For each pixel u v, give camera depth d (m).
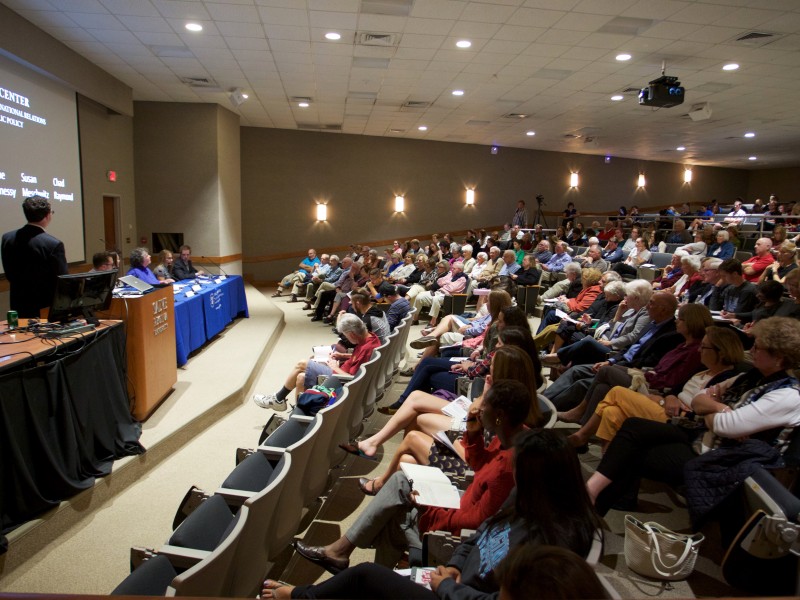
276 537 1.93
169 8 5.27
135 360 3.44
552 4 5.04
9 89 5.41
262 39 6.16
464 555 1.57
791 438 2.00
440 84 8.08
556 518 1.28
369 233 13.94
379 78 7.82
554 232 14.12
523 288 7.98
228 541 1.31
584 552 1.26
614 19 5.51
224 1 5.09
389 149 13.84
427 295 7.98
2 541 2.12
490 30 5.76
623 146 14.09
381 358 3.63
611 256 9.34
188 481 3.04
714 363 2.57
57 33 5.99
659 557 2.04
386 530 2.04
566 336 4.74
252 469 2.11
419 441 2.46
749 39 5.90
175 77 7.89
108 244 8.34
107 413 2.94
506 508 1.49
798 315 3.71
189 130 9.65
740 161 16.80
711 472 2.04
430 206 14.39
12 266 3.30
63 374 2.50
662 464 2.27
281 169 13.16
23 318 3.24
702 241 8.00
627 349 3.81
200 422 3.76
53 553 2.32
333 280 9.47
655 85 6.54
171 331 4.15
